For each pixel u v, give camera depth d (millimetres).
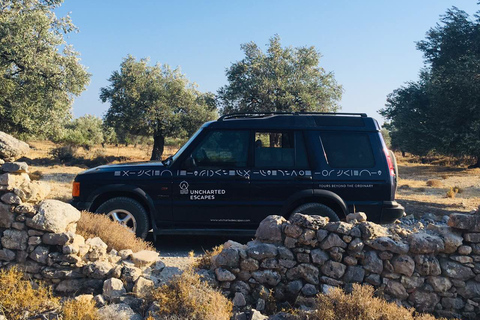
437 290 4391
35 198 4707
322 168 6621
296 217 4621
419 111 34438
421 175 29609
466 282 4430
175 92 39969
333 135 6785
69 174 22250
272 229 4707
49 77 25703
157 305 3883
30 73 25078
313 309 4098
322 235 4551
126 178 6590
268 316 4113
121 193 6711
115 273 4457
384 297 4402
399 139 37812
